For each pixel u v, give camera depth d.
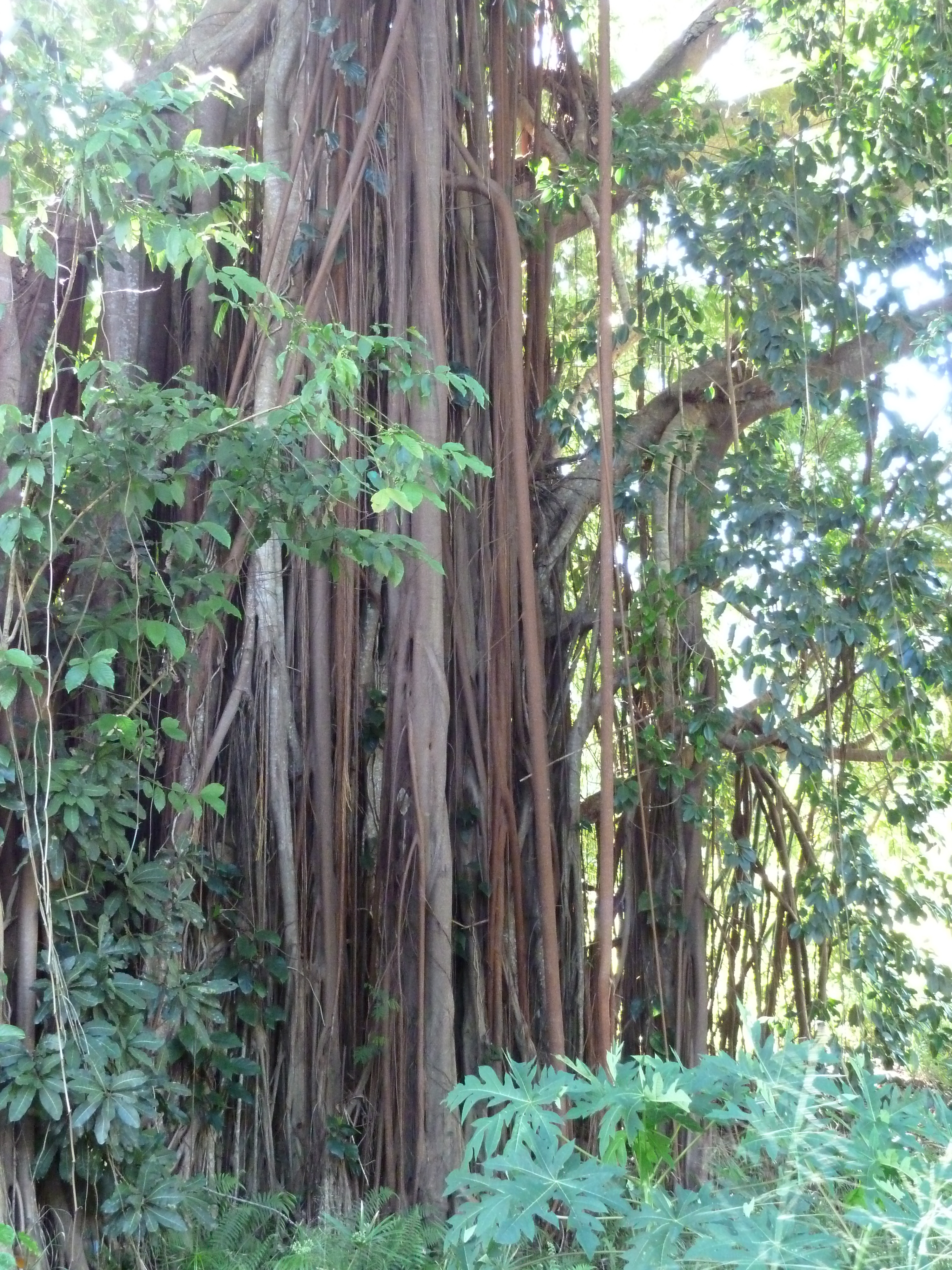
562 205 7.26
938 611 6.41
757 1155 2.71
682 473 7.29
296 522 4.26
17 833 3.96
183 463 5.04
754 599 6.37
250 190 6.34
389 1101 5.34
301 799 5.65
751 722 7.46
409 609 5.71
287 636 5.75
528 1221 2.58
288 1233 4.92
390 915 5.59
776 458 7.65
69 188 3.60
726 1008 7.84
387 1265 4.28
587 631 7.30
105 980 3.96
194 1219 4.57
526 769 6.42
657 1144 2.94
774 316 6.63
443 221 6.32
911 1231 2.27
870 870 6.67
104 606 4.46
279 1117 5.34
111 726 4.00
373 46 6.10
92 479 3.88
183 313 5.87
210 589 4.59
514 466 5.72
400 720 5.69
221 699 5.54
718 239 6.94
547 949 5.04
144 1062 3.97
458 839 6.05
